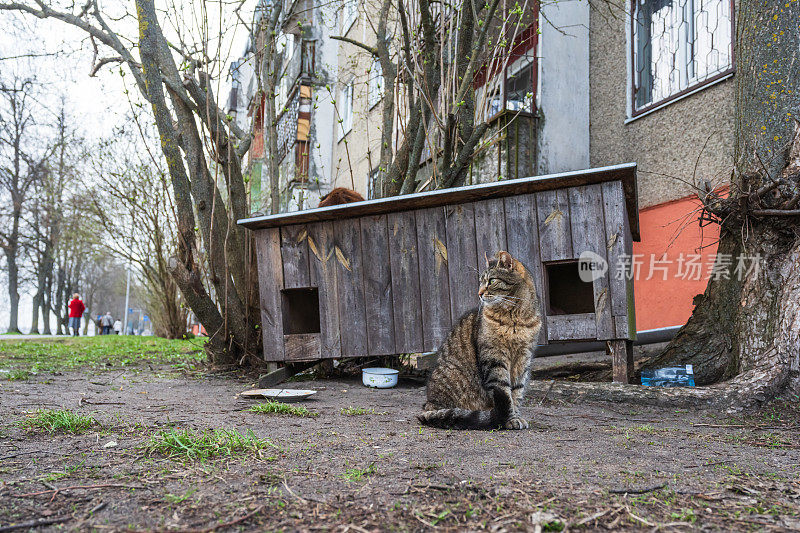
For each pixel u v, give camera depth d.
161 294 15.31
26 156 25.66
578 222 5.15
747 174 4.79
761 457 2.85
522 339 3.71
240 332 6.73
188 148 6.56
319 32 15.44
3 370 6.51
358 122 13.91
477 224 5.55
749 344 4.79
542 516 1.82
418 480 2.23
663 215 7.87
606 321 5.00
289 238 6.25
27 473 2.29
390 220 5.89
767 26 4.88
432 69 6.71
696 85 7.40
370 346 5.92
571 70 9.16
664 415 4.24
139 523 1.75
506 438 3.18
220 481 2.19
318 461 2.52
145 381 6.01
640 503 2.00
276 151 7.83
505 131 8.45
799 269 4.58
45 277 31.28
